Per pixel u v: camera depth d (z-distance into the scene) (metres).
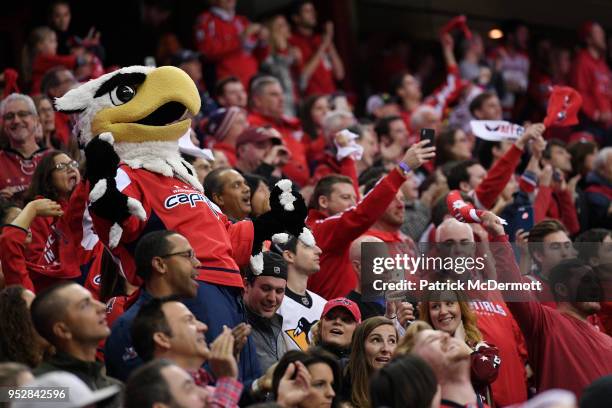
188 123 10.29
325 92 21.64
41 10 19.61
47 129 14.34
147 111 10.05
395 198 13.39
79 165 12.75
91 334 8.65
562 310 11.54
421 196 15.89
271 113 17.52
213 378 9.41
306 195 15.01
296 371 9.20
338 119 16.34
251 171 14.83
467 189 15.32
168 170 10.09
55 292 8.68
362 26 24.39
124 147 10.09
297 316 11.50
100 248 11.58
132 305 9.80
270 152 14.81
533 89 24.77
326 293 12.62
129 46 20.52
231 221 11.66
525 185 14.88
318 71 21.61
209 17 20.03
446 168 15.80
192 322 8.76
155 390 7.70
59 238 11.51
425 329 9.24
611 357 11.35
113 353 9.35
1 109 13.73
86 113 10.16
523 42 24.88
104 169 9.72
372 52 24.33
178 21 21.00
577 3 26.62
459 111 20.66
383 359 10.06
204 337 9.23
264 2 22.91
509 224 14.66
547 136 21.77
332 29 23.05
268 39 20.75
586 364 11.23
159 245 9.25
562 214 16.23
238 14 22.73
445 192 14.92
